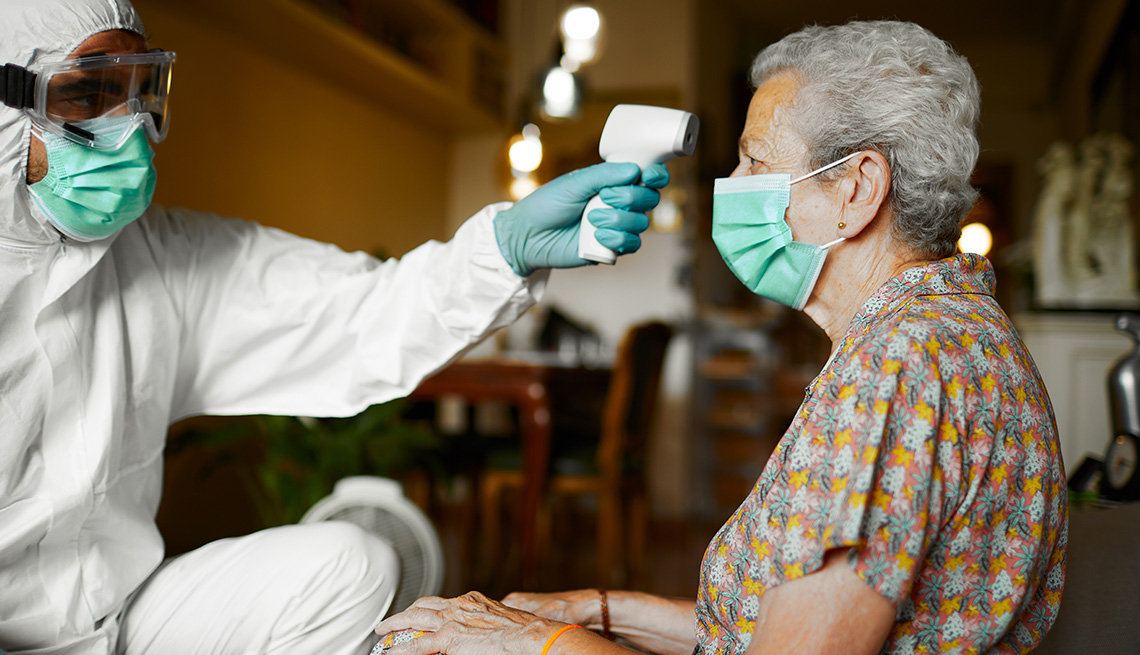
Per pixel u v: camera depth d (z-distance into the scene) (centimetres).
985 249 502
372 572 122
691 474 510
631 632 110
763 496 81
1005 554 73
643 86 524
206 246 126
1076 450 242
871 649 68
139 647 116
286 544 121
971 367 72
